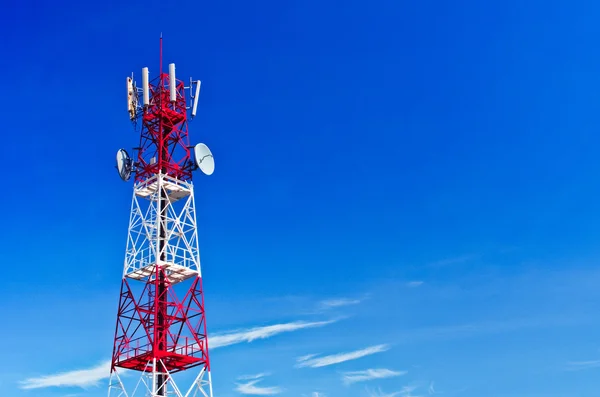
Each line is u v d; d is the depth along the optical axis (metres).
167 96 106.19
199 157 102.88
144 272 96.75
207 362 94.69
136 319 93.88
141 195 101.62
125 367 93.56
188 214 101.44
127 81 105.00
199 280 98.56
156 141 104.00
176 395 90.38
